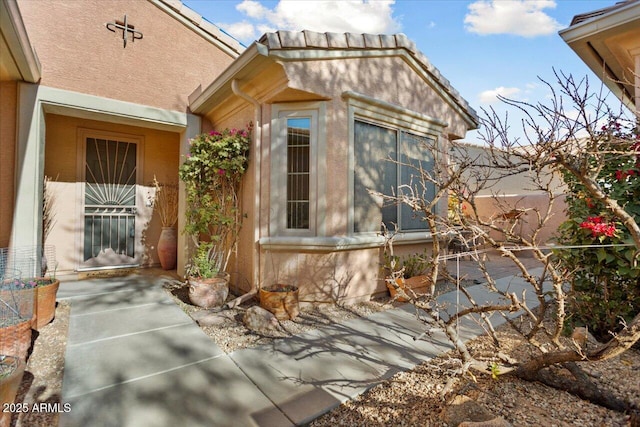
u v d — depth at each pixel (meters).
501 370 2.40
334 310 4.32
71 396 2.38
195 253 5.41
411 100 5.37
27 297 3.25
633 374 2.50
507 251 2.27
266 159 4.57
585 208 3.30
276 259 4.52
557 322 2.25
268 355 3.04
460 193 2.46
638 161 2.99
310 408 2.26
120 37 5.18
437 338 3.43
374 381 2.59
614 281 3.22
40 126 4.57
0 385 1.78
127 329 3.59
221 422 2.13
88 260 6.25
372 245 4.76
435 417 2.10
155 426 2.08
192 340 3.34
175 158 7.09
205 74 6.07
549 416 2.02
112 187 6.47
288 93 4.23
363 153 4.78
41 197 4.66
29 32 4.46
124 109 5.15
